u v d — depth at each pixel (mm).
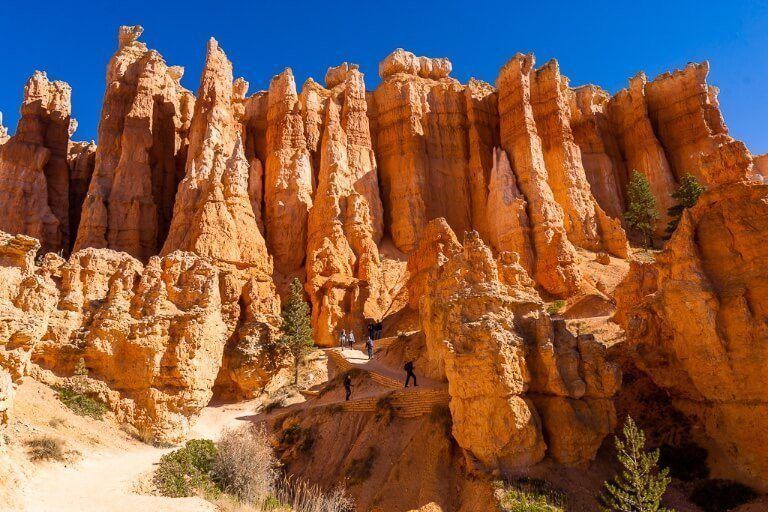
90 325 27047
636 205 60625
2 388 14898
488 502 20328
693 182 53281
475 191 66000
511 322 23625
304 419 32750
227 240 51219
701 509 20859
